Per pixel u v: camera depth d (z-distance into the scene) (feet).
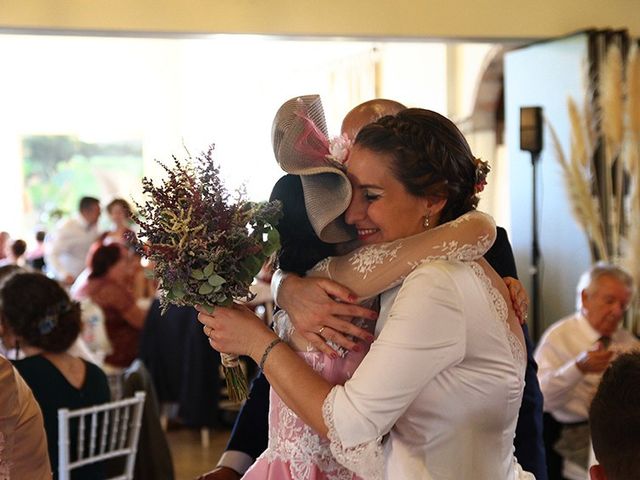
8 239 27.43
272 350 4.85
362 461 4.52
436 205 4.92
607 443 3.90
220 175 4.81
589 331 12.43
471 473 4.73
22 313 9.84
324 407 4.58
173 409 20.57
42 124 43.78
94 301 18.60
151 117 45.01
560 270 17.07
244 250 4.78
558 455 12.14
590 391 11.62
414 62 25.20
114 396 14.24
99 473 10.55
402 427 4.82
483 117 22.58
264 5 15.08
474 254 4.79
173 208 4.73
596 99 16.28
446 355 4.57
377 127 4.92
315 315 4.91
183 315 19.39
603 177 16.31
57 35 14.92
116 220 26.04
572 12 16.83
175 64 45.16
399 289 4.75
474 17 16.28
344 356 4.98
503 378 4.75
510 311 5.07
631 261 15.81
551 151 16.85
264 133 37.32
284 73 35.60
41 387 9.89
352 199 4.93
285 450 5.13
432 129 4.88
